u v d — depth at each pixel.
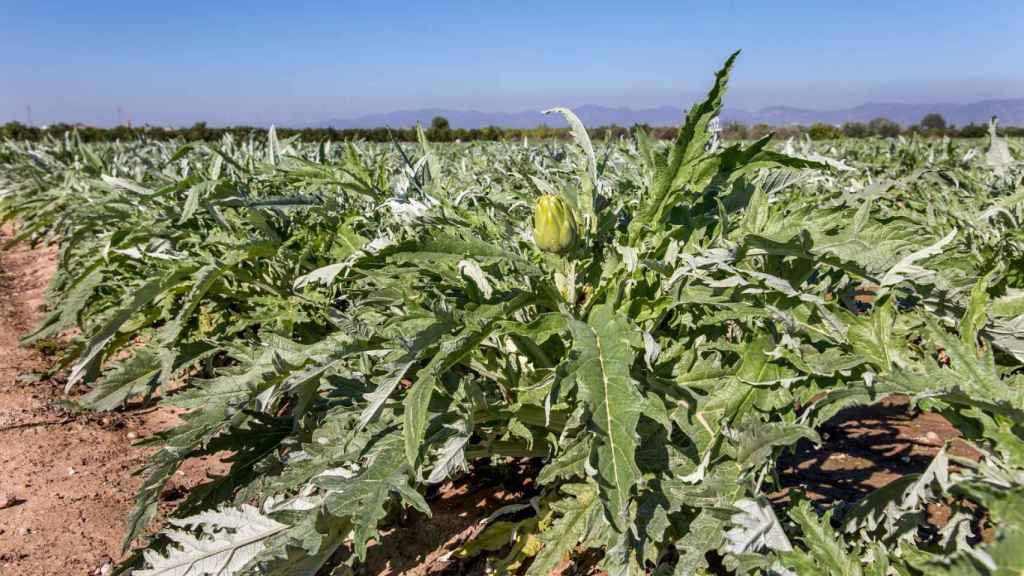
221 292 3.41
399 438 1.94
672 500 1.73
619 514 1.46
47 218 6.57
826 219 2.12
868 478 2.60
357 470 2.04
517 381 2.11
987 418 1.53
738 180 2.42
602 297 2.07
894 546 1.74
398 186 3.05
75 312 4.06
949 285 2.38
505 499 2.59
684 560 1.61
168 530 2.02
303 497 2.11
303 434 2.31
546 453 2.32
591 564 2.12
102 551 2.55
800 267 2.08
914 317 2.53
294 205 2.88
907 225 2.09
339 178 2.84
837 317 1.89
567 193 2.35
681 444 1.96
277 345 2.28
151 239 3.46
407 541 2.39
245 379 2.22
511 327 1.80
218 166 3.38
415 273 2.17
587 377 1.62
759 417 1.84
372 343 1.88
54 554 2.53
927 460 2.73
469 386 1.99
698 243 2.09
